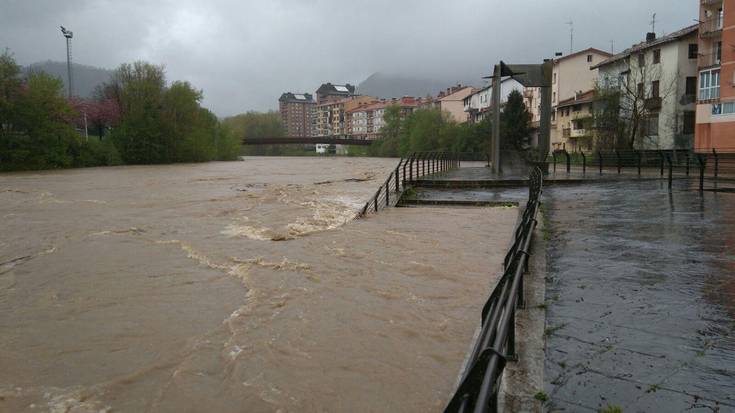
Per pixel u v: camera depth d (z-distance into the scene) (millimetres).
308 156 131500
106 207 20562
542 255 7957
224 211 18906
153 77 67000
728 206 12859
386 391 5117
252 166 61938
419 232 12922
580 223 10836
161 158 66688
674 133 43625
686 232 9570
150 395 5230
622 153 36844
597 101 45500
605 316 5180
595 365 4066
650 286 6184
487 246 11250
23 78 50656
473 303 7621
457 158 37969
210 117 80875
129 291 8797
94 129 86062
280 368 5664
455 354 5902
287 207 19953
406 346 6145
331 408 4848
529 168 29188
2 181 35188
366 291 8297
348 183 33531
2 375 5742
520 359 4172
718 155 27531
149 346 6449
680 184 19250
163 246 12555
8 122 49250
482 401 1960
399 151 103125
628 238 9133
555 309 5430
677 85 43406
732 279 6402
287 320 7078
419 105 135750
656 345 4422
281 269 9828
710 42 38406
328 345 6215
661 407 3428
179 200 22938
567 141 63312
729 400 3492
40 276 9961
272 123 158750
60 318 7551
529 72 23875
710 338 4547
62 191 27734
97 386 5449
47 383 5551
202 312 7648
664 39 44281
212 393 5199
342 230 13570
